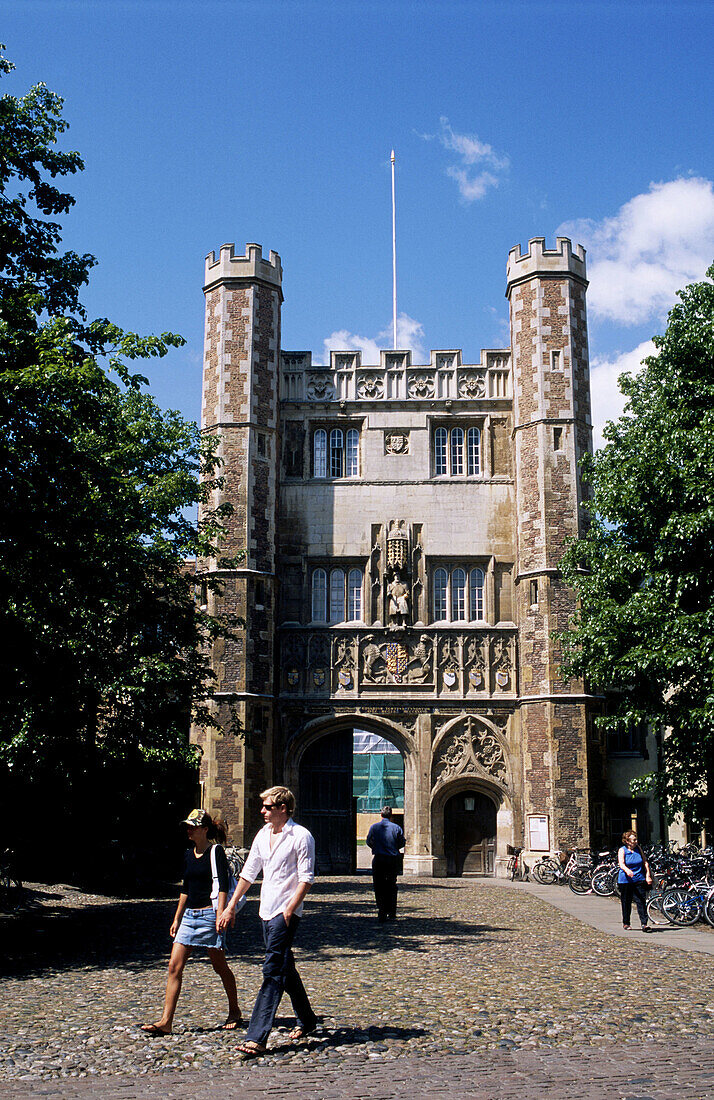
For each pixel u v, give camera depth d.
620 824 37.94
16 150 18.59
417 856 35.69
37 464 16.22
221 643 34.81
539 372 36.88
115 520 19.25
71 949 15.91
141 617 23.52
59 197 19.42
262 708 35.03
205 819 9.70
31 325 17.31
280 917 8.86
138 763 22.17
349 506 38.28
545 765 34.47
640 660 22.72
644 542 24.98
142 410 26.12
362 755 63.56
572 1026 9.81
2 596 16.50
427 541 37.94
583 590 26.02
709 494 21.78
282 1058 8.50
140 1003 11.07
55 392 16.19
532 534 36.12
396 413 39.00
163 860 32.50
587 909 23.58
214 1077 7.93
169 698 24.47
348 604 37.97
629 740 38.41
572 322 37.38
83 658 18.81
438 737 36.38
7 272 18.64
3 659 16.44
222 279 37.84
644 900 19.12
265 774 34.72
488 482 38.28
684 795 24.05
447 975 13.10
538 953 15.45
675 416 23.62
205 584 27.08
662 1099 7.37
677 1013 10.50
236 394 36.88
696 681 22.55
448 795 36.34
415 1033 9.46
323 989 11.95
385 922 19.69
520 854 34.62
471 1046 8.98
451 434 39.28
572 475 36.12
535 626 35.53
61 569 17.05
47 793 20.38
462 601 37.84
